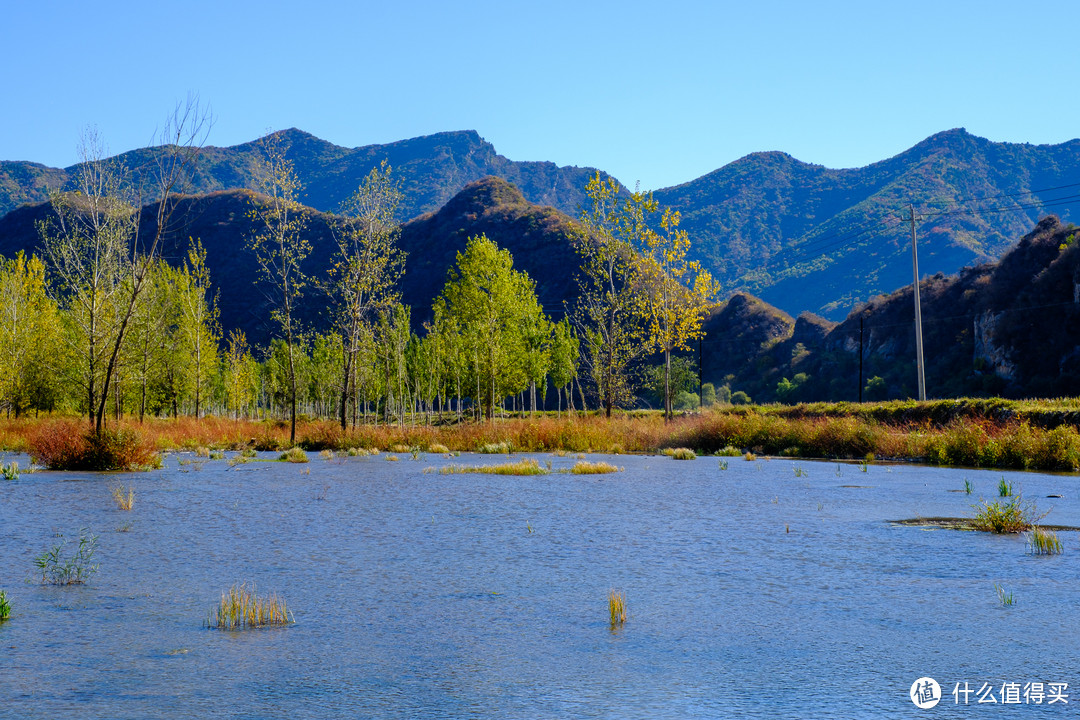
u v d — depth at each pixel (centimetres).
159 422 5112
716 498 1770
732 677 630
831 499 1744
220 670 650
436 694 594
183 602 862
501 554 1123
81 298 3628
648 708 565
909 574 985
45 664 664
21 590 913
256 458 3125
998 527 1302
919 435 3111
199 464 2741
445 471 2469
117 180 3591
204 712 558
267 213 4216
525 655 687
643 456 3241
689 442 3631
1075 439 2573
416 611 827
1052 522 1391
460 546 1184
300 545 1193
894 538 1242
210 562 1067
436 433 4056
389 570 1019
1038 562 1051
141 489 1972
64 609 833
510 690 602
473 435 3772
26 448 3394
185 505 1661
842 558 1085
